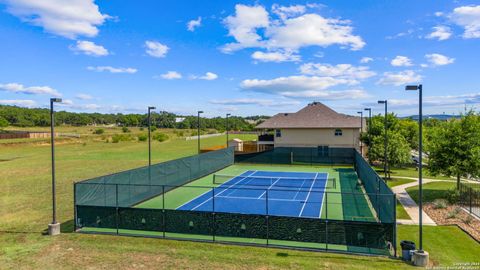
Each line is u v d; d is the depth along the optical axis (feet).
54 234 52.95
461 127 74.54
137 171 73.92
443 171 76.02
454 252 44.39
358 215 65.26
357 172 119.65
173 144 272.51
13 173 120.98
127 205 69.67
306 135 165.07
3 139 282.15
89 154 194.59
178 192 88.48
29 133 319.68
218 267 40.65
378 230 44.70
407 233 52.37
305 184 101.35
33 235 52.95
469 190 69.97
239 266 40.86
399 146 110.42
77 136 331.57
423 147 88.89
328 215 65.51
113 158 172.55
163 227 52.85
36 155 189.47
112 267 40.93
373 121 155.63
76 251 46.11
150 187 79.51
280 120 172.86
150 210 53.42
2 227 57.52
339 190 91.40
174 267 40.81
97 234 53.06
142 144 275.80
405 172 123.95
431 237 50.26
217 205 74.90
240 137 355.15
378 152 111.75
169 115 598.34
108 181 63.72
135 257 43.93
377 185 61.72
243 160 153.89
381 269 39.45
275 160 152.05
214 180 102.01
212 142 289.74
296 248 46.37
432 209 67.15
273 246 47.14
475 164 71.56
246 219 50.06
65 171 125.80
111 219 54.75
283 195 85.56
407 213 64.54
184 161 99.55
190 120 590.55
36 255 44.75
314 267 40.27
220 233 50.96
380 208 56.39
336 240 46.57
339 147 160.97
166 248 46.93
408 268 39.65
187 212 52.16
